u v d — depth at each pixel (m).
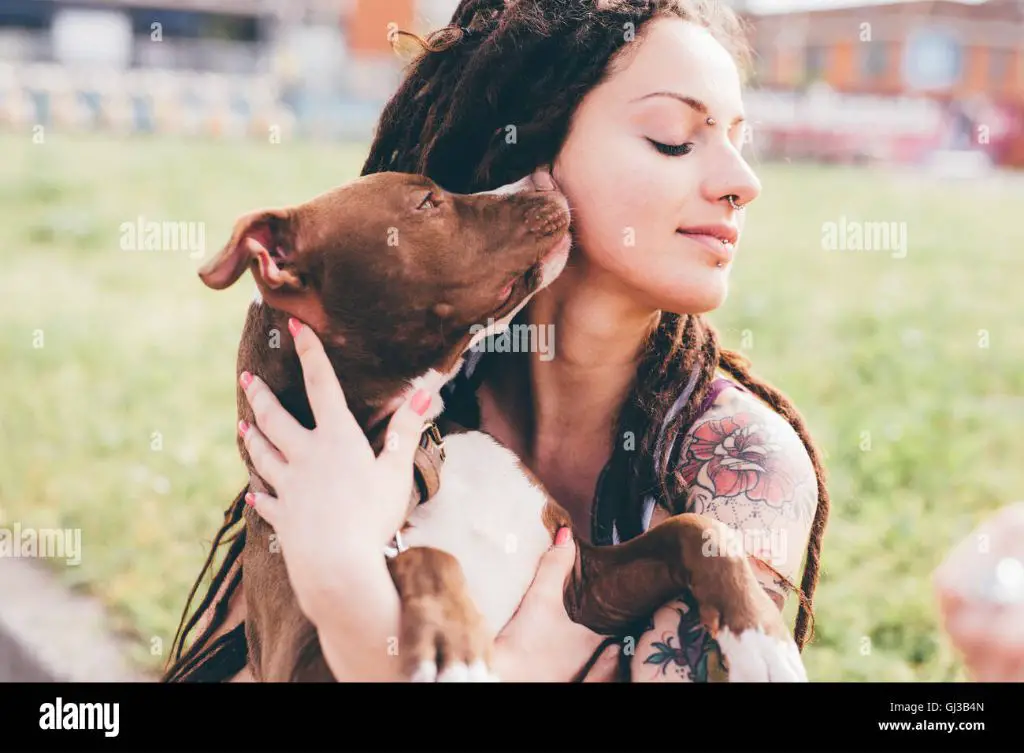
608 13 2.02
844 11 30.30
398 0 34.19
